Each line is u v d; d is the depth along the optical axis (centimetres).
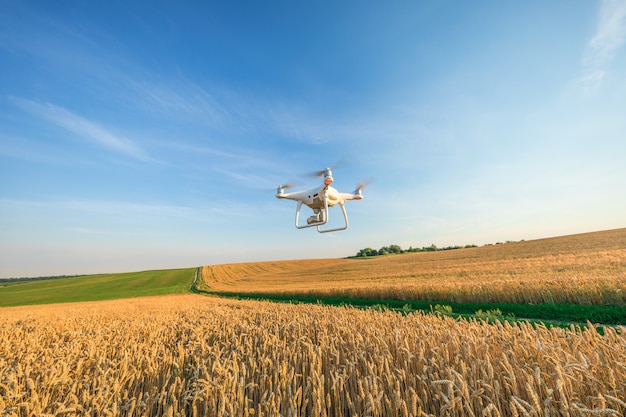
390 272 4794
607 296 1497
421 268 4716
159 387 405
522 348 364
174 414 317
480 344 396
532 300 1716
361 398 299
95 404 324
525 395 277
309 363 419
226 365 390
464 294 1973
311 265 9481
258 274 8188
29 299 5884
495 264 4006
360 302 2414
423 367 332
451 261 5234
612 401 248
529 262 3775
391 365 373
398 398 267
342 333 597
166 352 538
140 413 334
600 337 388
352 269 6072
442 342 443
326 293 2938
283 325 754
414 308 1916
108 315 1619
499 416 226
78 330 979
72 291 6888
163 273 9206
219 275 8338
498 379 298
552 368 301
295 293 3269
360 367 393
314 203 1114
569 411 235
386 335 520
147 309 2011
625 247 4034
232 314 1248
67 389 393
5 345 697
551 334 428
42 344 771
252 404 341
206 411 309
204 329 835
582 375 279
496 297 1858
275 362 434
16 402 350
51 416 296
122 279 8594
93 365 466
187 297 4466
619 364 277
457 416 260
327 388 356
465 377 312
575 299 1592
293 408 270
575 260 3406
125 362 431
